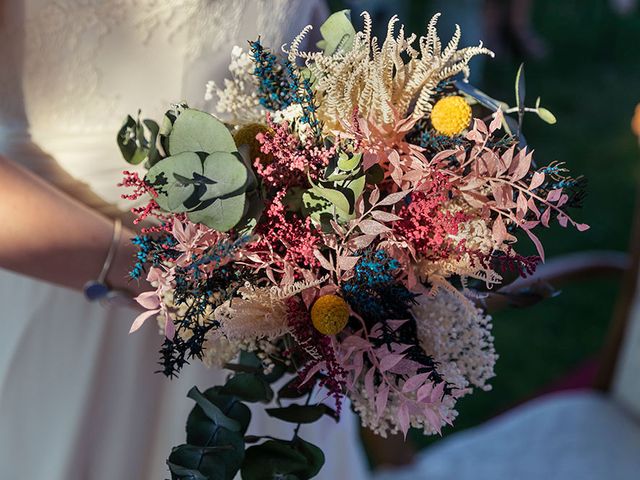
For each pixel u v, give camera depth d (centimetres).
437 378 61
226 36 80
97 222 72
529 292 72
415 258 60
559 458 143
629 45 499
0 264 70
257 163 57
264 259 60
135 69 78
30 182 70
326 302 58
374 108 62
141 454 93
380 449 145
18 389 90
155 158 61
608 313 265
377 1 336
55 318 88
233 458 63
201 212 57
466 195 60
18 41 75
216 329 61
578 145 383
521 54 476
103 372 90
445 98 63
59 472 90
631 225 316
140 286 73
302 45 88
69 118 78
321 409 65
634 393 151
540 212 60
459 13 358
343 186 57
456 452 149
